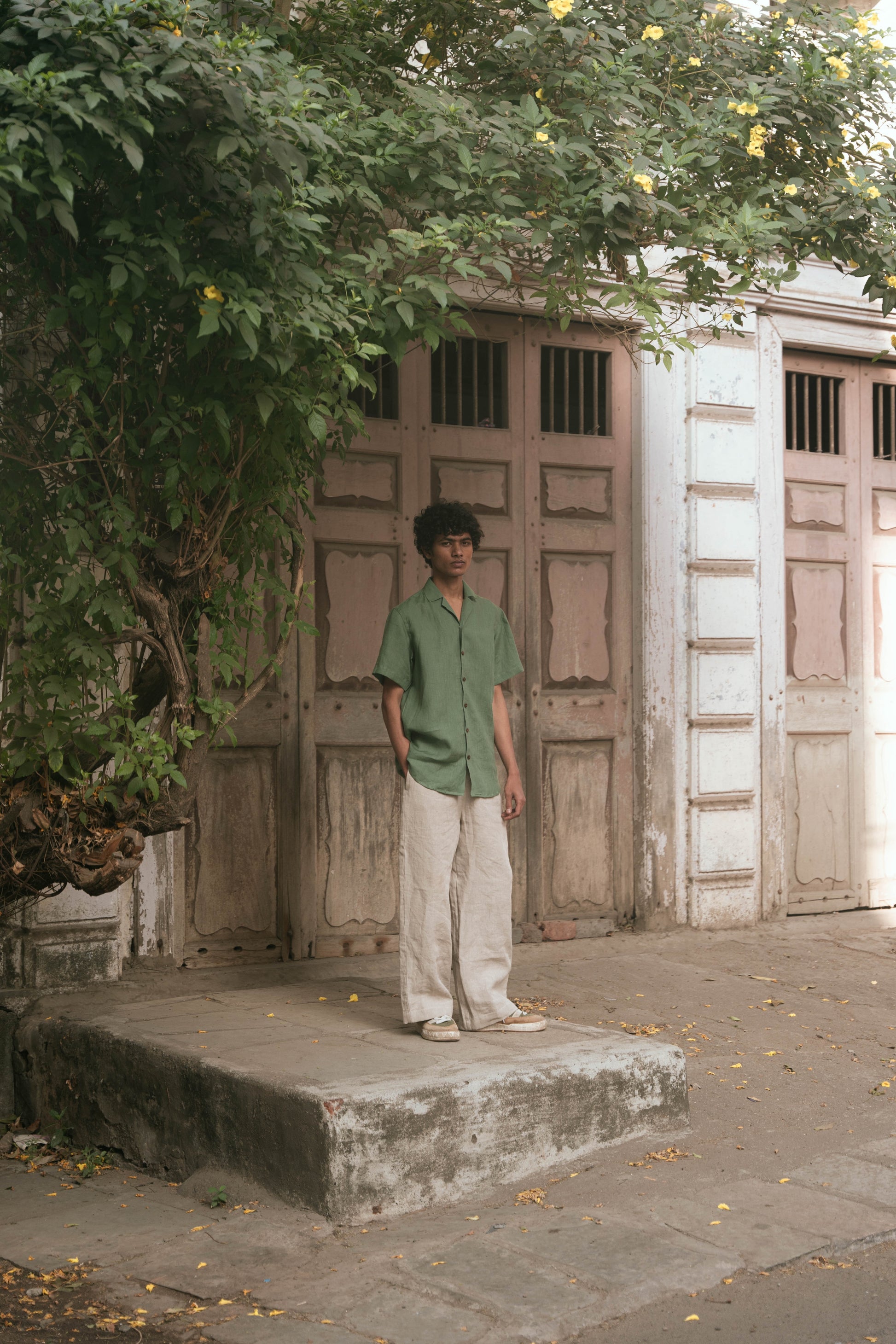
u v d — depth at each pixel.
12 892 3.94
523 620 6.39
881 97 5.01
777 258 5.34
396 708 4.10
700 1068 4.61
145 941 5.33
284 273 3.36
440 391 6.22
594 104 4.30
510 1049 3.91
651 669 6.64
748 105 4.48
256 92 3.17
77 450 3.46
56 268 3.52
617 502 6.68
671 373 6.71
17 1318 2.84
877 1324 2.81
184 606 3.88
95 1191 3.72
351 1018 4.35
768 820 7.05
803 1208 3.40
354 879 5.91
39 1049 4.46
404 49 4.80
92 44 2.97
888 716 7.64
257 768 5.66
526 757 6.37
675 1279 2.97
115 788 3.82
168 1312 2.86
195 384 3.59
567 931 6.45
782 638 7.09
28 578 3.69
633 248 4.20
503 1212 3.39
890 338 7.46
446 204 4.05
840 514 7.49
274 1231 3.25
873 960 6.37
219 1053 3.84
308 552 5.81
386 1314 2.81
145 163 3.21
